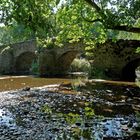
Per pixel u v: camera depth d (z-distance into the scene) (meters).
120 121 12.96
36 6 9.86
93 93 22.94
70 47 43.47
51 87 27.22
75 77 41.00
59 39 19.64
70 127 11.69
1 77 41.06
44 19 10.09
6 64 55.72
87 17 17.05
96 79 36.72
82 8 16.78
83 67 54.22
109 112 15.21
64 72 50.84
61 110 15.53
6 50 56.03
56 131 11.02
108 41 37.44
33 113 14.57
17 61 56.34
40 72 47.81
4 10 9.38
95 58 38.88
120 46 36.84
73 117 13.73
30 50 51.38
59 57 46.66
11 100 18.81
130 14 15.13
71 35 19.19
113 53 37.47
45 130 11.14
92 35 19.00
